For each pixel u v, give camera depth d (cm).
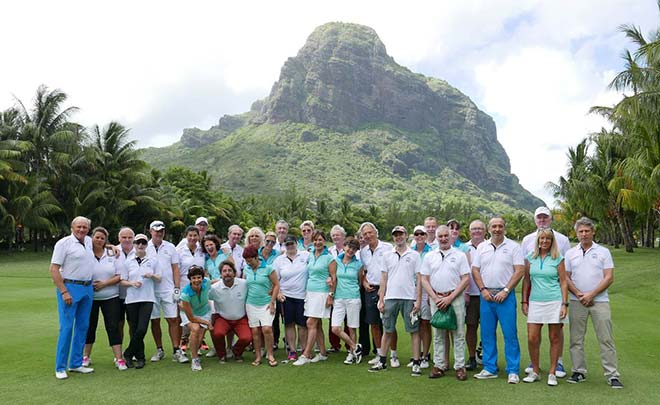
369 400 628
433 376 735
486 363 741
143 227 4744
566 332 1052
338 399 632
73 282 759
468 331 809
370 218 9169
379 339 861
